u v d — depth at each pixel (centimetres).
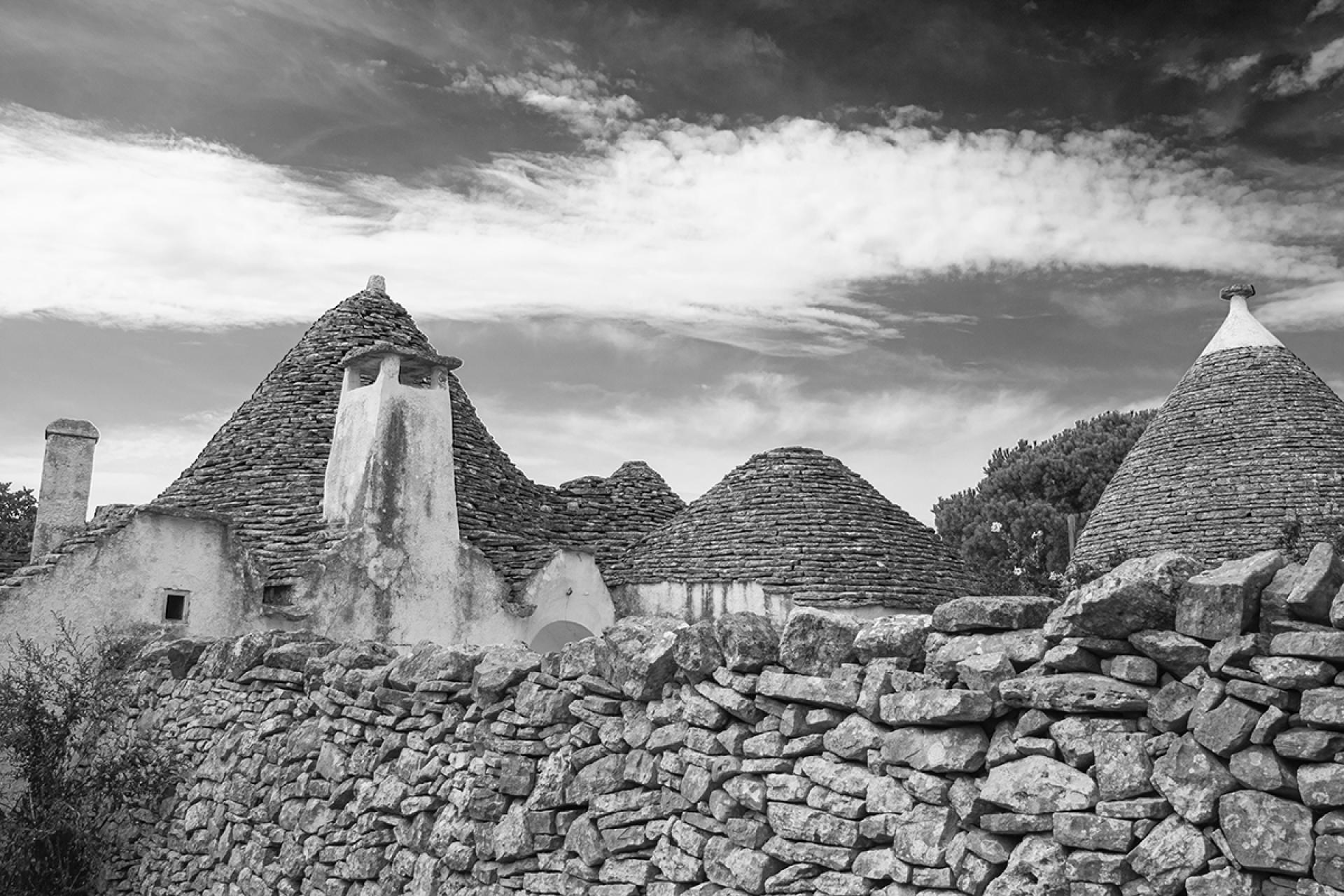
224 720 1059
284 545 1473
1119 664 487
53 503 1491
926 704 536
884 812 547
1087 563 2561
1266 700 441
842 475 1836
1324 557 450
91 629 1257
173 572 1321
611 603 1689
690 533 1764
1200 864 445
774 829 598
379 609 1445
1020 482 3909
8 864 1045
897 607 1568
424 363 1578
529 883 721
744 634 636
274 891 918
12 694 1110
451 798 795
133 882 1084
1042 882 480
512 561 1627
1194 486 2488
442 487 1548
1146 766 469
